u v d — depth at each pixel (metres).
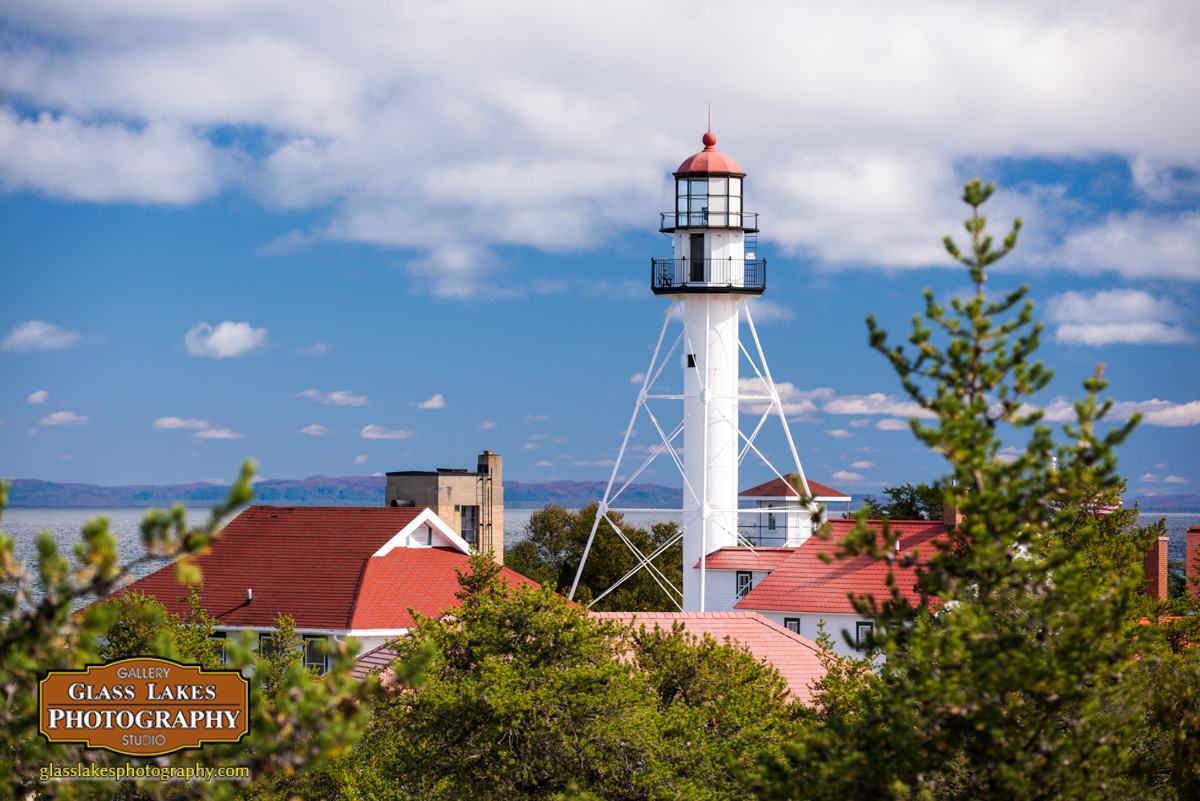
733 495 93.50
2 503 18.00
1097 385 24.09
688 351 92.81
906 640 25.36
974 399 24.42
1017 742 24.25
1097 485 24.30
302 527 79.62
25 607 18.81
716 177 90.44
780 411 94.00
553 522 146.50
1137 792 28.72
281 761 19.69
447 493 128.00
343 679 19.94
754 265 91.88
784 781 25.27
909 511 128.12
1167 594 89.19
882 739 25.03
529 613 41.62
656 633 46.47
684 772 38.41
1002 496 23.91
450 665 41.41
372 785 38.16
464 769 38.72
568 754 37.91
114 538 18.05
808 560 87.69
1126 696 28.83
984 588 25.17
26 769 20.61
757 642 60.84
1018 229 24.67
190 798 20.88
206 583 75.12
